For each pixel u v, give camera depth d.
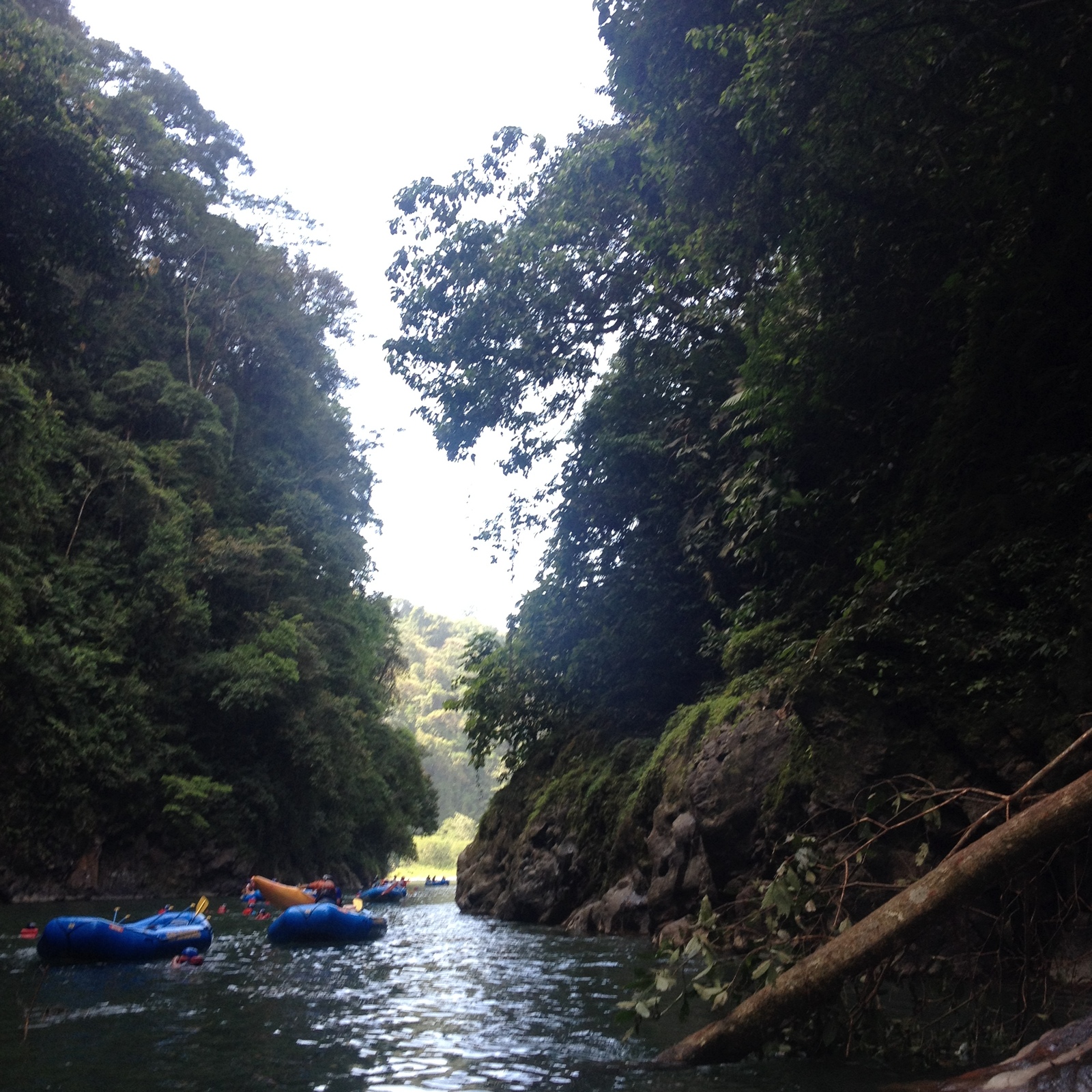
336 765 37.59
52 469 32.12
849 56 9.56
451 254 18.92
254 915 19.94
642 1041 6.16
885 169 10.40
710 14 13.60
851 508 12.52
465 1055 5.72
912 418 11.56
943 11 9.15
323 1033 6.49
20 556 27.92
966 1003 6.01
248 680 33.31
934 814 6.32
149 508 33.47
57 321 15.48
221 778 34.47
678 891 12.74
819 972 5.03
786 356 12.59
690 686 19.27
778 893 5.71
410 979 9.45
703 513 17.53
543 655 21.38
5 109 14.12
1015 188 9.65
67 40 41.47
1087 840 6.34
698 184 13.69
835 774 9.22
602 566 20.75
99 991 8.56
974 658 8.64
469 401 19.12
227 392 42.25
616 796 17.02
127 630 31.52
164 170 41.41
